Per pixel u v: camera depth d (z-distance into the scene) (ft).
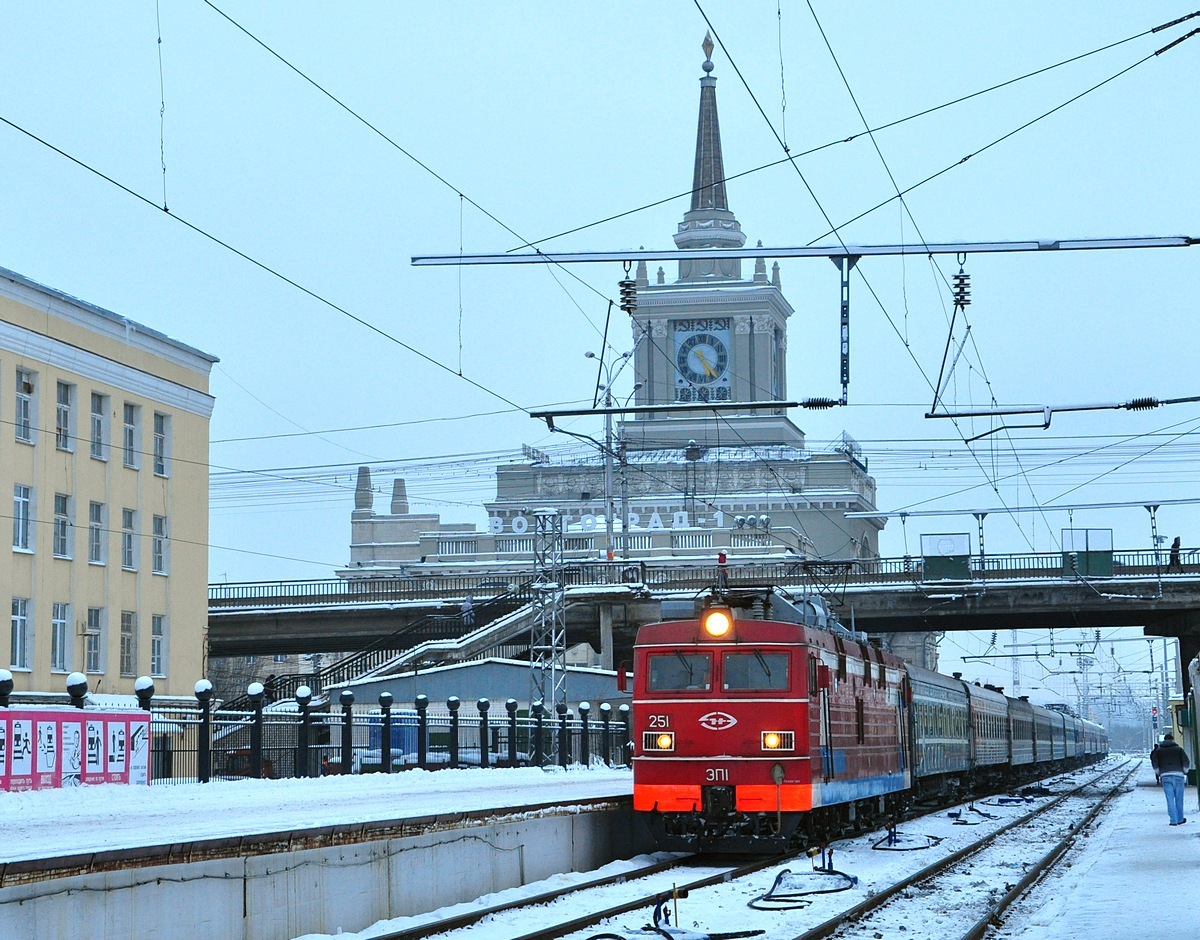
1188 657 233.76
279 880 57.52
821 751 93.40
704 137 445.78
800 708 90.68
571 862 86.22
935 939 58.39
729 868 87.81
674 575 258.37
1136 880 76.28
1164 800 170.30
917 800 142.00
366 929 61.41
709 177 442.50
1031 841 108.47
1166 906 64.75
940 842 106.22
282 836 57.72
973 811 145.07
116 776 91.50
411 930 59.47
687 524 355.15
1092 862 88.99
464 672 209.97
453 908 68.90
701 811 90.07
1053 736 270.87
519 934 60.18
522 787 110.11
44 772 84.38
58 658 163.22
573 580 237.25
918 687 136.67
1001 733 199.62
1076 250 72.59
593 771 153.28
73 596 164.96
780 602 100.68
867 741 109.09
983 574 223.10
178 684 182.70
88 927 47.73
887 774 116.88
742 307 412.57
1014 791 203.21
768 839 90.12
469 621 238.89
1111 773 322.96
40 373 160.04
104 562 170.40
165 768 97.66
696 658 91.91
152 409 180.04
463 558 353.72
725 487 374.84
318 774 111.34
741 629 91.71
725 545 334.44
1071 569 219.41
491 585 248.32
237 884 55.06
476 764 147.64
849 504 365.81
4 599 154.40
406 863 66.95
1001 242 73.05
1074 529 219.82
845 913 63.62
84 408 167.22
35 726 83.87
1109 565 218.38
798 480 373.40
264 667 393.09
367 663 249.14
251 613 245.86
